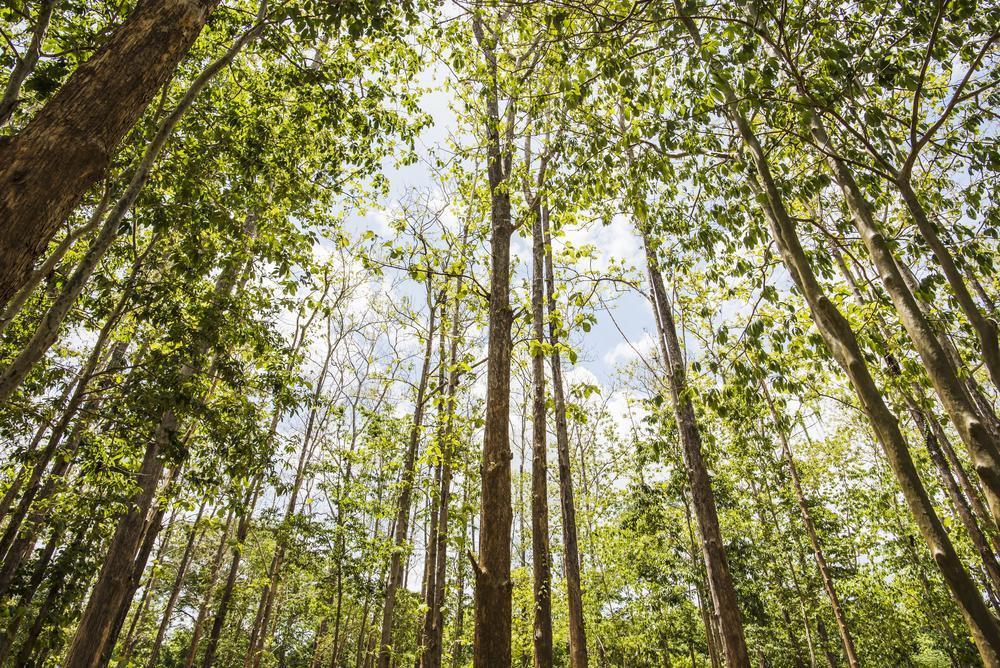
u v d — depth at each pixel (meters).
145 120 6.22
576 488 19.62
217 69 4.04
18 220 2.24
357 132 7.63
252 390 9.14
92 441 6.94
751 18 4.07
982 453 2.96
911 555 16.30
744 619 17.64
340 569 12.71
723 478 16.47
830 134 5.48
